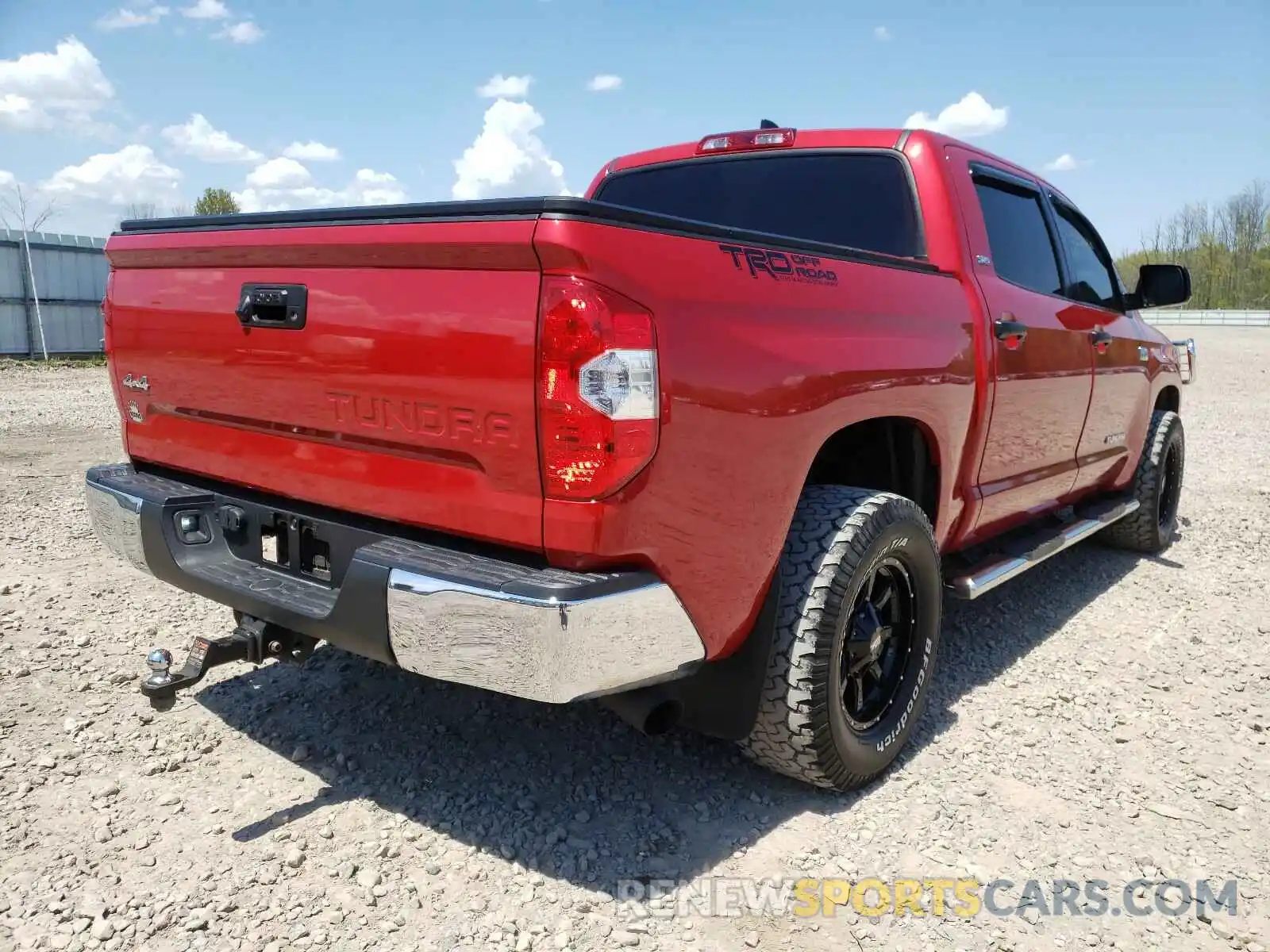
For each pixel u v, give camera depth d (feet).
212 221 8.92
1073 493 15.78
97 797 9.02
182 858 8.14
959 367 10.62
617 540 6.84
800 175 12.46
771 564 8.27
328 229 7.73
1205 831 9.16
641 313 6.81
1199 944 7.54
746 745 9.19
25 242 67.62
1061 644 14.06
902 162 11.70
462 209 6.96
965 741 10.84
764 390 7.82
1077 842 8.89
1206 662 13.47
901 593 10.07
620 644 6.93
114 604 14.32
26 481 23.79
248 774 9.54
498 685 6.79
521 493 7.00
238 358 8.82
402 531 8.01
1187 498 25.02
